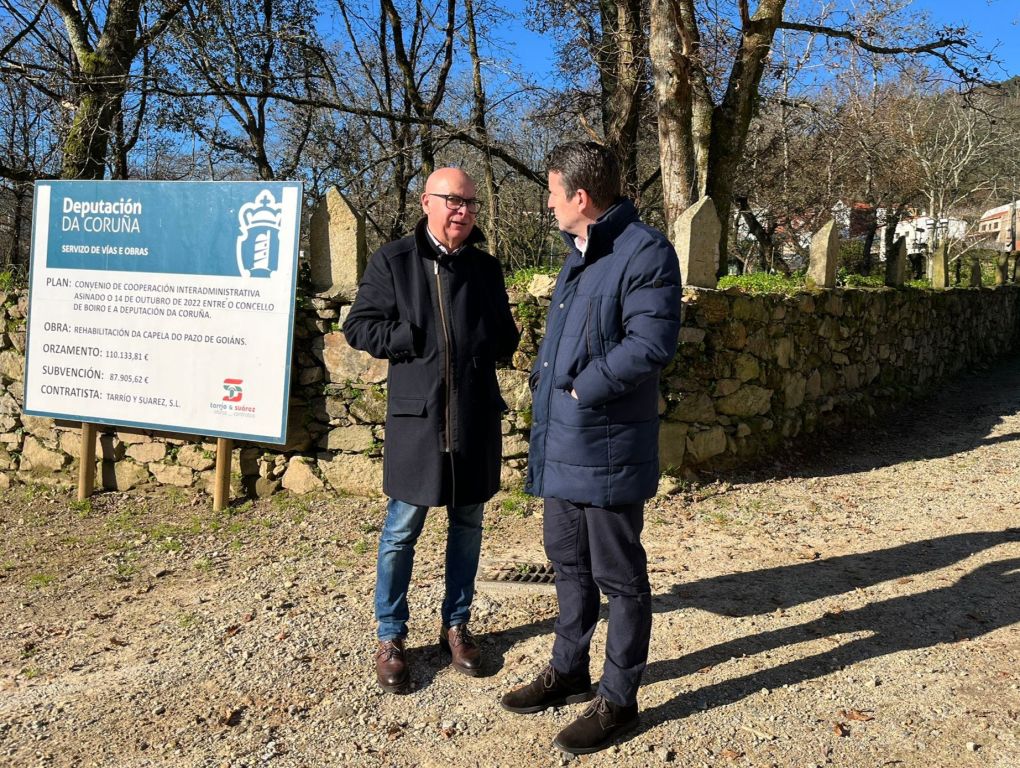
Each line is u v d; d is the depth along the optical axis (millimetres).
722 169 9812
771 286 7699
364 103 17688
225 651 3453
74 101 10258
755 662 3270
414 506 3043
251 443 5848
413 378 3006
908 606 3818
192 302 5438
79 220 5660
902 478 6492
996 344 15297
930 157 26016
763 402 6820
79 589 4312
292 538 5031
